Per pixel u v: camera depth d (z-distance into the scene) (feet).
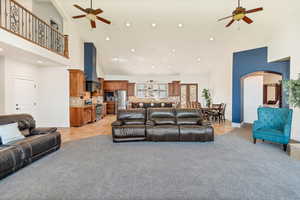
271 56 17.01
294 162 9.07
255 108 22.40
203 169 8.20
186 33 20.95
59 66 19.80
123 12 16.80
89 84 24.12
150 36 22.07
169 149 11.35
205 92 27.99
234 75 20.65
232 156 10.00
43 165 8.70
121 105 34.86
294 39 13.71
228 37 20.40
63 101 19.98
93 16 12.14
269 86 26.32
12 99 16.05
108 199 5.86
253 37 18.12
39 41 18.58
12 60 16.01
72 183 6.89
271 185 6.73
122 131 13.06
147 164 8.81
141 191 6.32
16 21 15.17
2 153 7.27
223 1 14.70
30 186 6.68
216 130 18.07
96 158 9.69
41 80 19.85
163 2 15.16
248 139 14.15
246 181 7.04
